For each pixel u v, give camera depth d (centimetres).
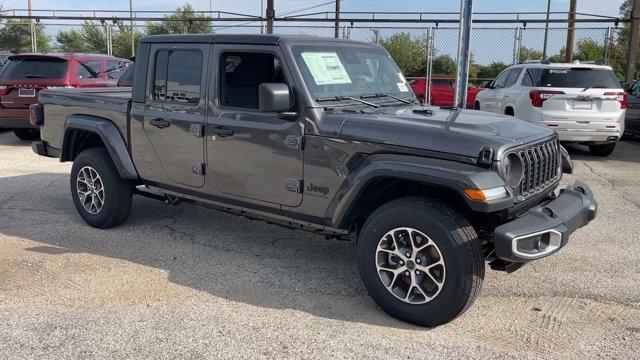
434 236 378
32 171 892
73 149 634
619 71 2214
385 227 398
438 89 2148
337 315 413
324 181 432
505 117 462
